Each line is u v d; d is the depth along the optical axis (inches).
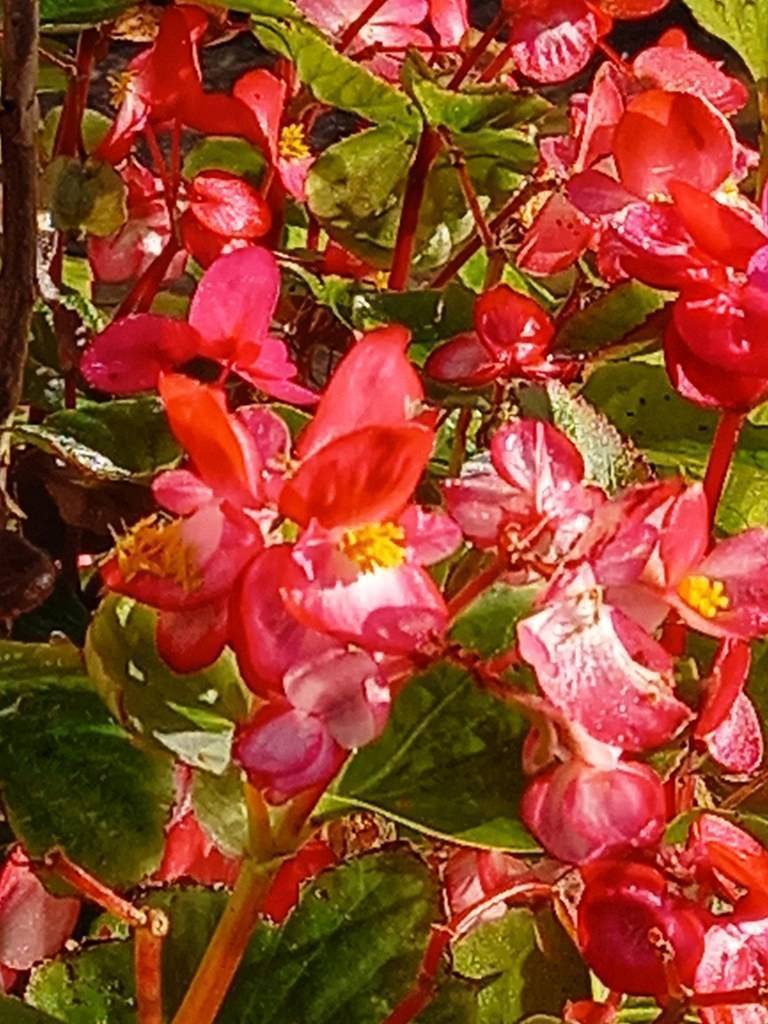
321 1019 10.5
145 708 9.4
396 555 8.5
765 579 9.3
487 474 9.2
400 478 8.3
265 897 9.8
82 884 9.3
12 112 10.7
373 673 8.4
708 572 9.3
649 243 10.2
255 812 9.3
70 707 10.9
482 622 9.8
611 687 8.6
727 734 10.1
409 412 8.6
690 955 9.5
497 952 11.6
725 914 9.9
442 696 9.7
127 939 11.0
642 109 11.2
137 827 10.7
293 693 8.3
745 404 10.4
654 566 9.1
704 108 11.2
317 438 8.5
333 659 8.4
